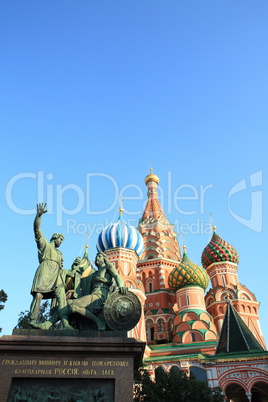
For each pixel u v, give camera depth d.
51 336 11.24
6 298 32.94
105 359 11.06
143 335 44.00
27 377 10.52
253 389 33.03
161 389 21.52
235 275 59.25
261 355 30.42
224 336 34.84
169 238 65.06
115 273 13.93
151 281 59.28
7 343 10.88
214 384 29.88
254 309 55.09
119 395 10.45
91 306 12.94
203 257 62.03
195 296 50.56
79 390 10.56
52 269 13.65
